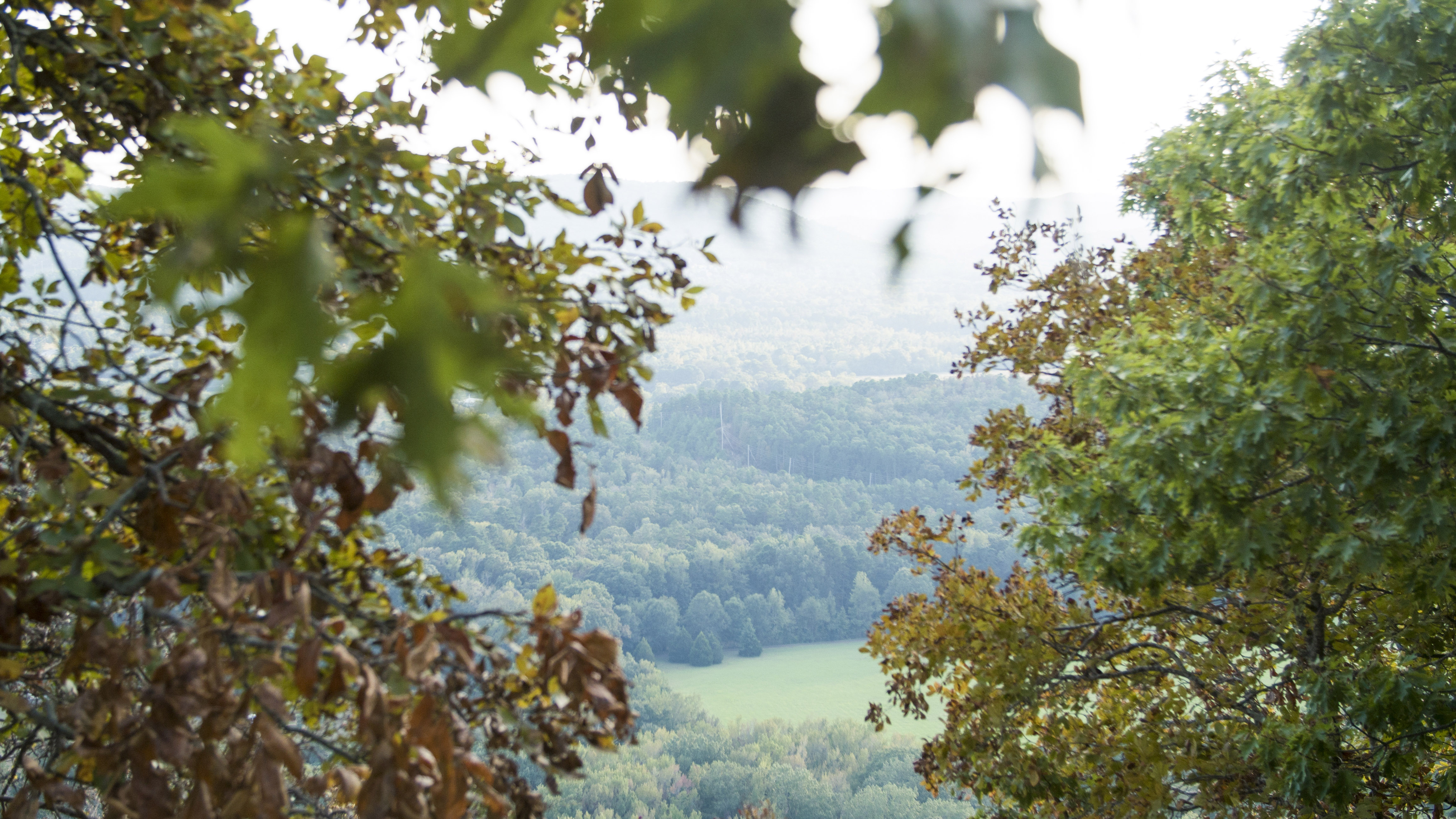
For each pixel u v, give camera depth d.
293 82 2.99
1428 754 8.19
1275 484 8.85
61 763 2.32
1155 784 8.93
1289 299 8.16
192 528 2.70
